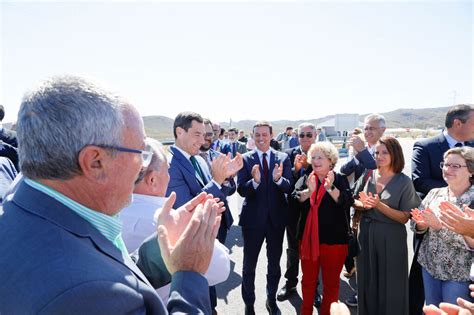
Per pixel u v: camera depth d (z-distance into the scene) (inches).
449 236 83.4
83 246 27.5
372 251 102.5
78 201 30.9
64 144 28.3
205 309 34.1
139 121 33.9
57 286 23.4
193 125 102.0
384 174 106.7
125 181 32.9
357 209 110.3
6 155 116.4
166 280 43.9
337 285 106.1
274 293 120.8
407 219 99.3
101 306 24.4
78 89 29.4
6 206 30.3
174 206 92.3
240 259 177.2
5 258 25.4
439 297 87.4
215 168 94.3
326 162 106.0
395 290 99.2
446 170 88.5
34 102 28.9
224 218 121.6
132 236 52.7
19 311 23.5
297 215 121.4
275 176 118.7
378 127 157.8
